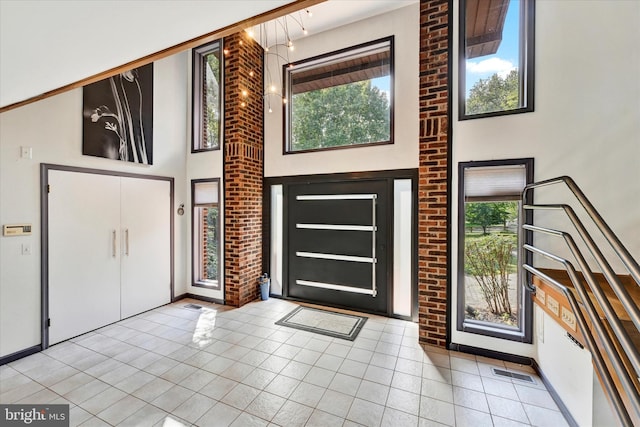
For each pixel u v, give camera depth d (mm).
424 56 2975
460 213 2857
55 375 2463
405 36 3615
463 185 2855
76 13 1074
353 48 3930
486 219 2822
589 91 2377
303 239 4367
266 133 4590
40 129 2906
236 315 3838
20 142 2764
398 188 3713
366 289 3920
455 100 2859
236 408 2064
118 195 3646
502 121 2678
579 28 2406
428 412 2025
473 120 2791
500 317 2809
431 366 2598
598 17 2352
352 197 3996
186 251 4656
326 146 4238
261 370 2539
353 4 3586
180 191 4539
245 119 4230
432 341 2984
